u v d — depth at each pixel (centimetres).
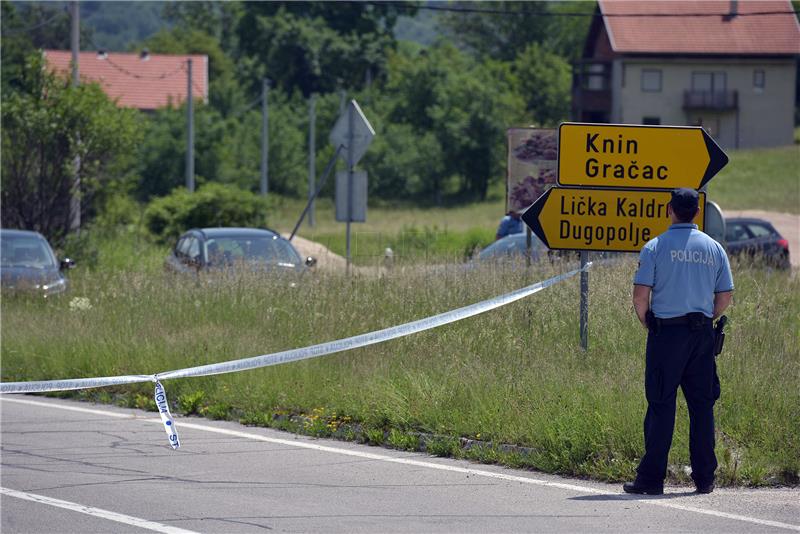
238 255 7081
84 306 5919
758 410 3403
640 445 3231
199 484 3153
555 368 3928
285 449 3669
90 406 4591
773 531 2608
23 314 6000
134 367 4731
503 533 2609
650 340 2964
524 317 4647
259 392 4241
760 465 3102
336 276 5834
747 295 5247
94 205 10781
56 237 9994
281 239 7481
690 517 2736
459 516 2773
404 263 5994
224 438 3869
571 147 4003
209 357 4716
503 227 8219
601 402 3491
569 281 4953
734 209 17512
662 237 2978
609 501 2912
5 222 9944
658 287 2952
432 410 3738
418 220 19338
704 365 2962
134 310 5712
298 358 3400
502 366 4078
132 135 10312
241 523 2717
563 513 2789
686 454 3198
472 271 5466
